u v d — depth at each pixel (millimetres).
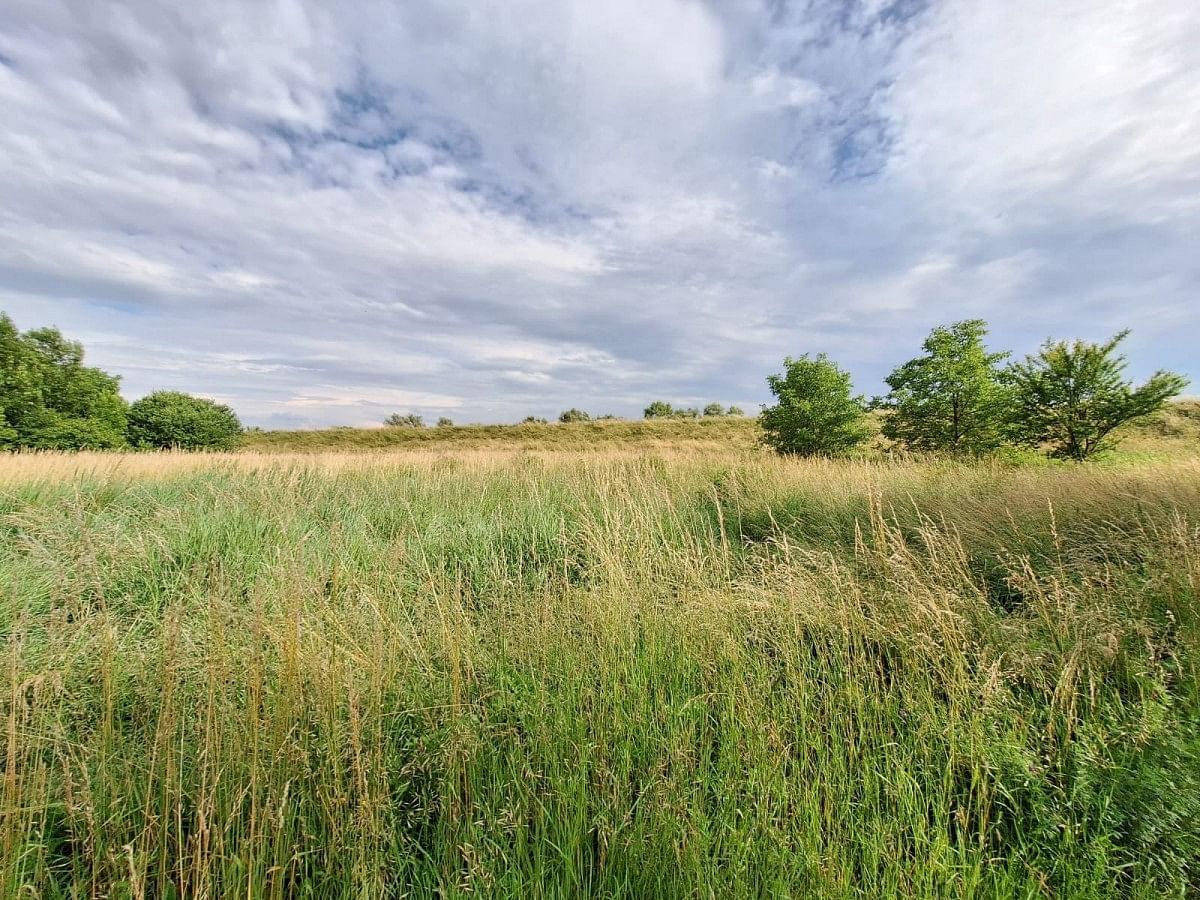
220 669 2283
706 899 1734
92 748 2127
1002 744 2355
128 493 7508
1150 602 3564
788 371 18969
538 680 2912
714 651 3127
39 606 3715
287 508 6125
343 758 2170
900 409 15203
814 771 2309
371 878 1797
